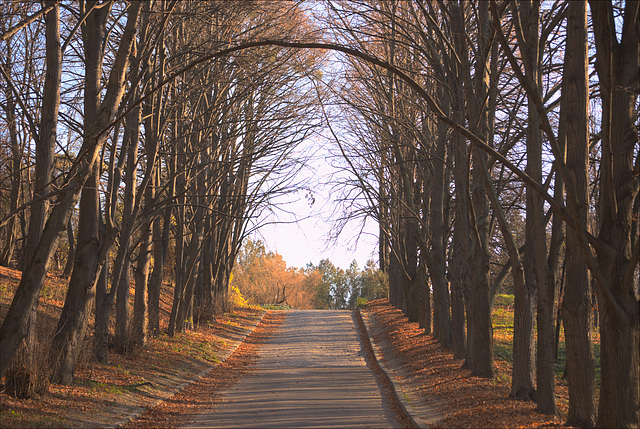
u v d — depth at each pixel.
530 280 11.11
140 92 15.05
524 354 10.90
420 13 16.38
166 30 15.73
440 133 18.86
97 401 10.44
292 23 17.20
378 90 19.20
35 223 10.77
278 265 82.19
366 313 38.31
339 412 11.08
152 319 20.17
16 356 9.65
